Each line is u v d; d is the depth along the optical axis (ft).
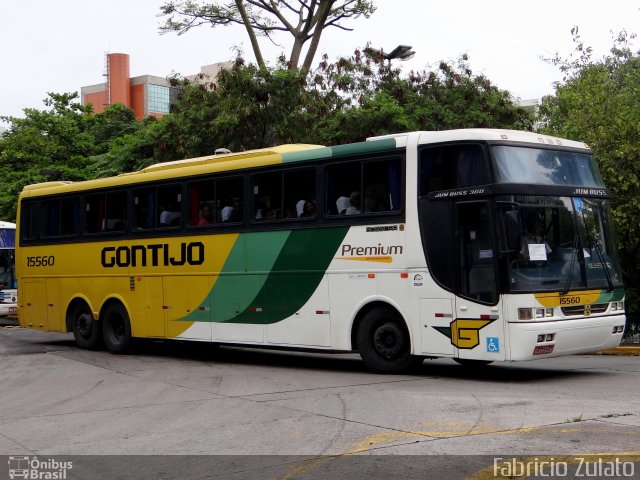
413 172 41.55
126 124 139.85
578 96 70.95
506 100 81.61
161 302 55.01
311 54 95.81
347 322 44.16
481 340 38.81
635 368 45.50
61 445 27.84
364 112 74.84
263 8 96.58
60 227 63.93
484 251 38.93
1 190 124.57
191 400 36.32
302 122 79.05
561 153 41.81
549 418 28.66
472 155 39.65
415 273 41.24
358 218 43.73
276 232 47.83
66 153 128.67
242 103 77.51
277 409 32.81
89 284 61.00
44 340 73.77
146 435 28.89
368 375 43.34
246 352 61.00
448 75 83.35
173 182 54.49
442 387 37.76
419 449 24.53
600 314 40.98
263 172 48.83
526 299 37.93
